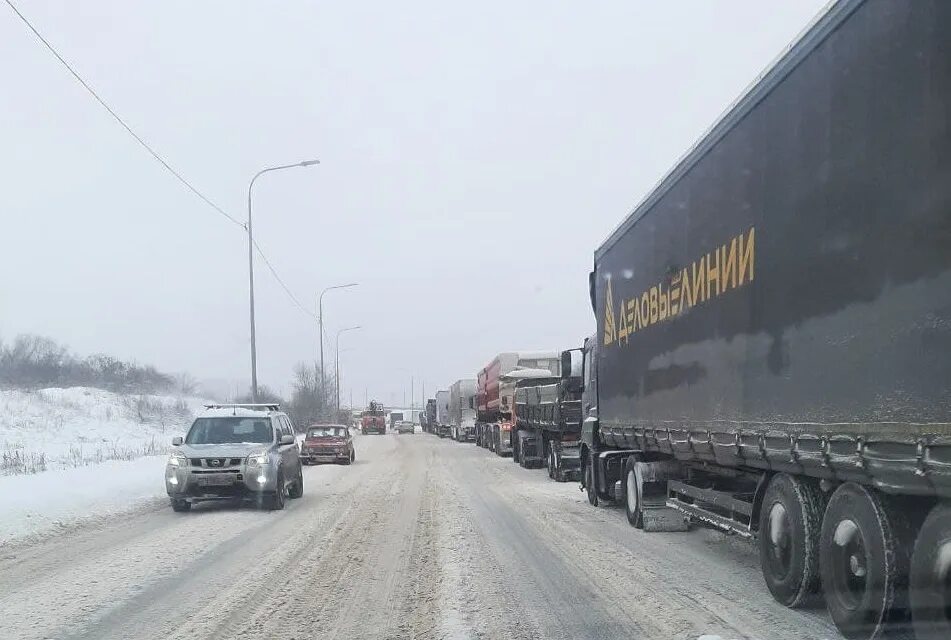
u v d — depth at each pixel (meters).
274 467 15.70
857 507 6.02
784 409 7.00
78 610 7.72
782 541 7.35
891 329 5.34
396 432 98.44
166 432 53.00
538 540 11.78
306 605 7.91
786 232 6.95
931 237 4.89
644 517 12.44
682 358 9.94
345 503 17.17
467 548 11.11
